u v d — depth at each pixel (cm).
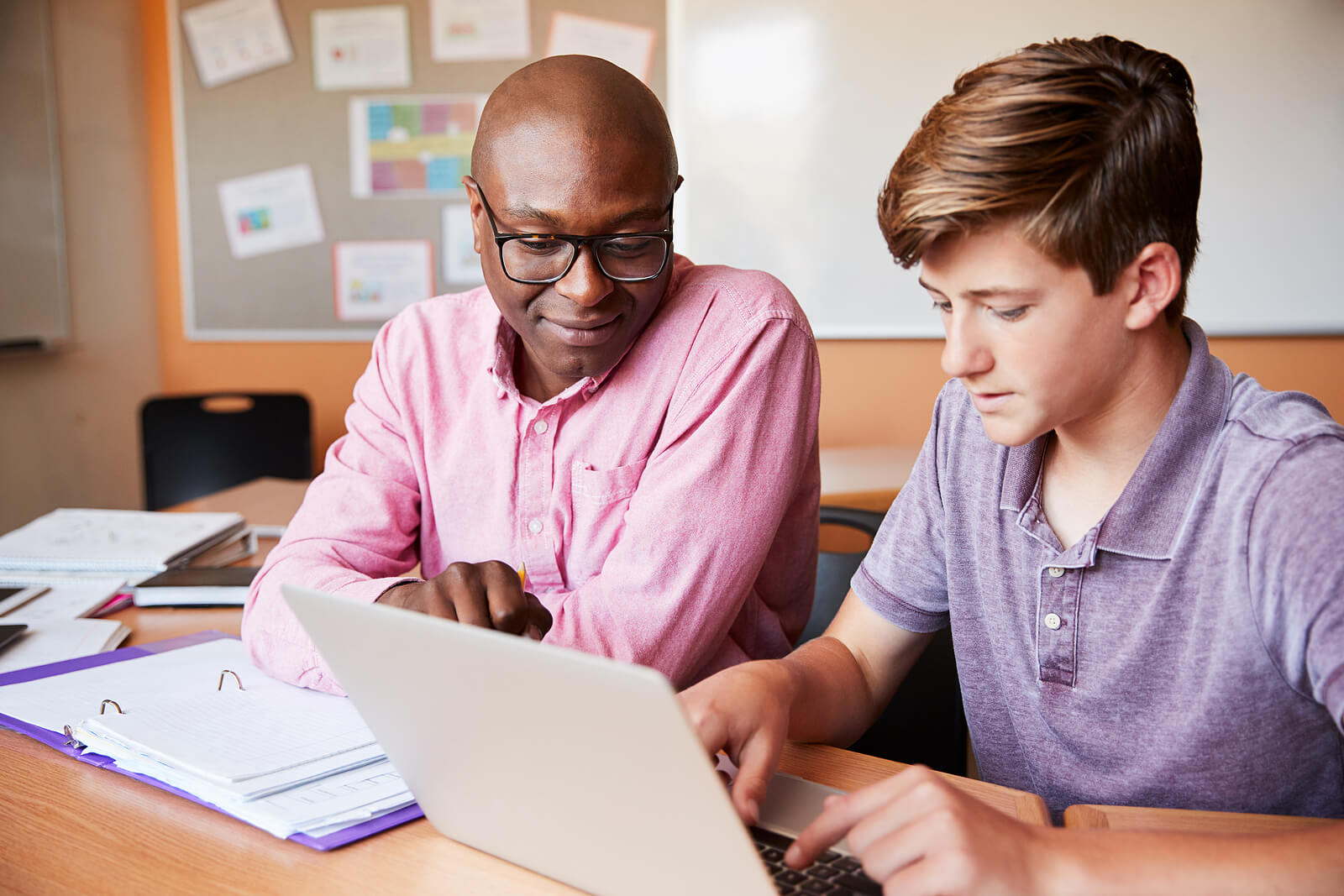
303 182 349
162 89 356
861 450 282
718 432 104
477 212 103
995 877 57
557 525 112
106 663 107
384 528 114
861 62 313
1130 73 69
